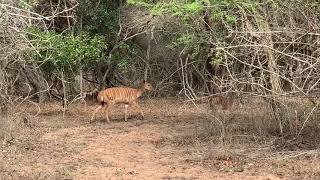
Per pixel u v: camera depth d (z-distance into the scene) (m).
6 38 14.12
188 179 9.53
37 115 17.55
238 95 13.49
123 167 10.59
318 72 10.88
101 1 20.73
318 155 11.17
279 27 11.30
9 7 13.30
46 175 9.60
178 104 20.83
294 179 9.41
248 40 11.09
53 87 20.20
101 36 19.56
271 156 11.34
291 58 11.19
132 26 20.91
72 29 19.77
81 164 10.83
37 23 17.52
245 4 11.73
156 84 23.23
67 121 16.67
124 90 17.06
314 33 10.71
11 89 16.88
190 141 13.27
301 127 12.17
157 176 9.79
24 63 16.41
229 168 10.38
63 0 19.81
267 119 13.27
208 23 14.91
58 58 17.67
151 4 16.23
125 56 22.12
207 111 15.76
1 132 12.76
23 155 11.45
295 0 11.19
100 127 15.70
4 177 9.39
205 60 18.39
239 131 13.67
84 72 21.22
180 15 14.86
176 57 22.39
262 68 11.20
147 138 13.90
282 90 11.95
